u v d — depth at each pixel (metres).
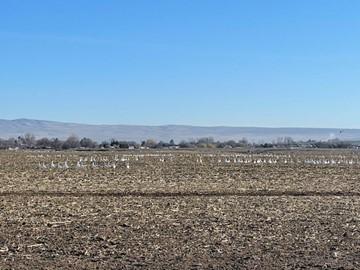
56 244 21.08
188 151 172.25
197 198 37.47
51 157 109.38
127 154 131.25
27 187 45.78
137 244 21.14
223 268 17.73
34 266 17.69
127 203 34.16
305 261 18.73
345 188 46.25
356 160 101.56
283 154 139.25
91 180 53.50
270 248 20.66
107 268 17.55
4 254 19.33
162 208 31.72
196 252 19.88
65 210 30.61
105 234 23.17
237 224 25.84
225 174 62.75
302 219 27.55
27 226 25.11
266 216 28.47
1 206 32.28
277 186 47.81
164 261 18.53
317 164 86.25
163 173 64.00
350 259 19.11
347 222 26.77
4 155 121.19
